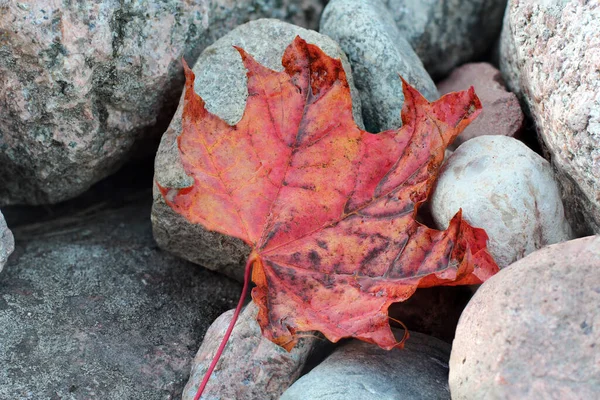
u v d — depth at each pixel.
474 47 0.68
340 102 0.55
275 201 0.55
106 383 0.56
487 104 0.62
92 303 0.59
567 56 0.54
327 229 0.55
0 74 0.58
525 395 0.49
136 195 0.67
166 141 0.59
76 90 0.58
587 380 0.48
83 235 0.64
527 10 0.57
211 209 0.55
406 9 0.66
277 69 0.59
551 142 0.56
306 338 0.56
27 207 0.65
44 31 0.57
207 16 0.61
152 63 0.60
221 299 0.61
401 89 0.61
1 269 0.58
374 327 0.52
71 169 0.61
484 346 0.50
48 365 0.56
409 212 0.54
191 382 0.56
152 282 0.61
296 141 0.55
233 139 0.55
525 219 0.54
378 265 0.54
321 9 0.65
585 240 0.50
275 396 0.55
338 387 0.53
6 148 0.61
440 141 0.54
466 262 0.51
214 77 0.59
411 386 0.54
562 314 0.49
